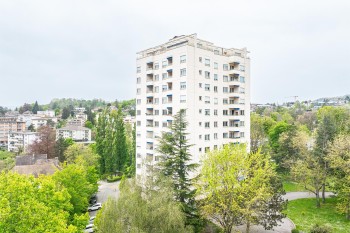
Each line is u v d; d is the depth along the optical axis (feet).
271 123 307.78
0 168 225.76
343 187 126.62
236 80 185.78
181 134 99.25
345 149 133.59
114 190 204.44
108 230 69.36
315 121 393.29
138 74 192.03
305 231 112.88
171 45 177.58
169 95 169.99
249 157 106.73
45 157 219.00
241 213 97.76
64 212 80.89
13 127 577.02
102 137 247.91
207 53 170.40
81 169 133.90
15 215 60.44
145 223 71.77
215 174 99.40
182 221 75.87
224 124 182.60
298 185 158.40
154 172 87.51
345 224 120.47
